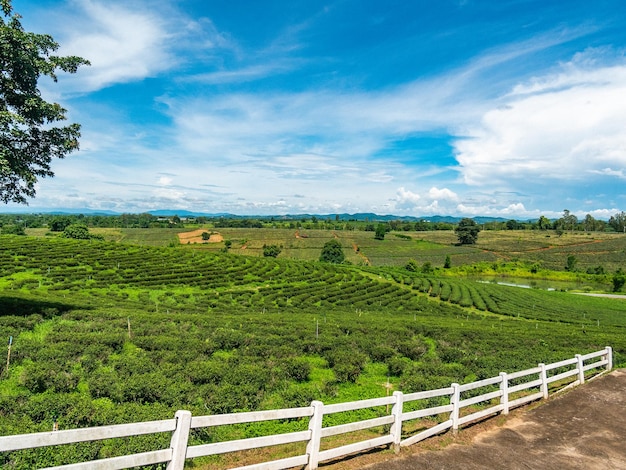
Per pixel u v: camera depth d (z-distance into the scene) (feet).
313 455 28.96
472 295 245.45
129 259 238.89
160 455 22.53
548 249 513.45
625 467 34.14
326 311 172.04
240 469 25.46
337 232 607.78
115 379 53.78
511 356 84.53
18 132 76.43
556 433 40.57
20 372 56.70
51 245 259.39
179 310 146.72
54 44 81.51
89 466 20.22
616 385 58.34
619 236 595.06
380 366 76.95
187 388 51.16
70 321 95.61
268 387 57.72
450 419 39.17
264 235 540.11
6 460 30.25
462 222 556.92
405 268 378.32
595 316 205.67
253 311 158.71
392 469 31.14
